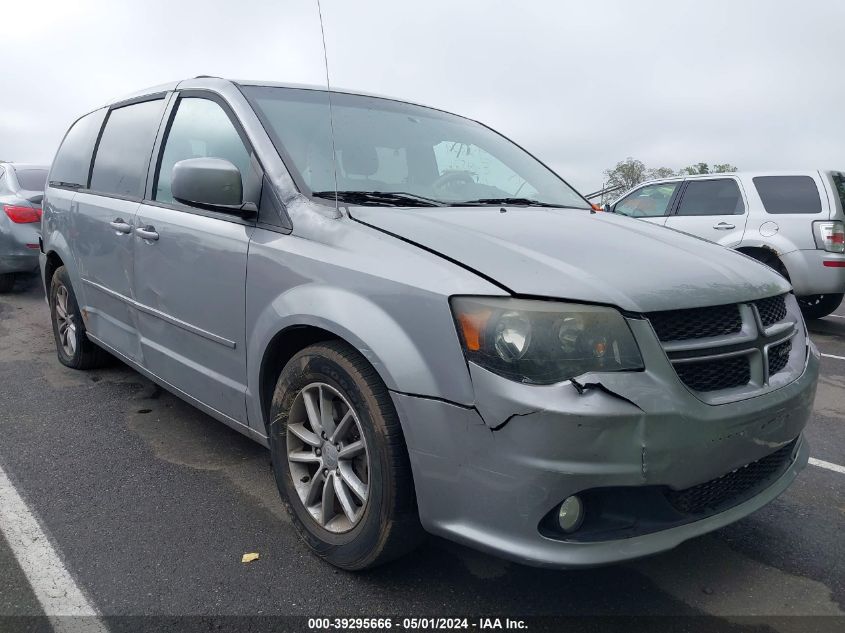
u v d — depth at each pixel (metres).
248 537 2.75
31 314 7.19
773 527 2.97
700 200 8.27
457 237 2.36
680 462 2.03
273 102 3.13
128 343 3.86
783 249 7.42
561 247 2.39
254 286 2.69
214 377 3.04
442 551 2.66
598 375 1.95
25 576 2.45
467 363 2.01
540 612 2.32
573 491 1.94
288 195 2.70
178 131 3.48
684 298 2.17
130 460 3.46
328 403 2.49
